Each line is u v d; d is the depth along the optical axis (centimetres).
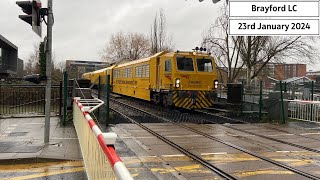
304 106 1581
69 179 636
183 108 1966
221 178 662
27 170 689
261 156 842
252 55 3123
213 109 1938
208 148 931
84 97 1449
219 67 3331
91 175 486
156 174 682
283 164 768
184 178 658
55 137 970
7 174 662
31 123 1244
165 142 1005
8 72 4753
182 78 1853
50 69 903
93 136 455
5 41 4400
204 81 1905
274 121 1532
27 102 1859
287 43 3075
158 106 2144
